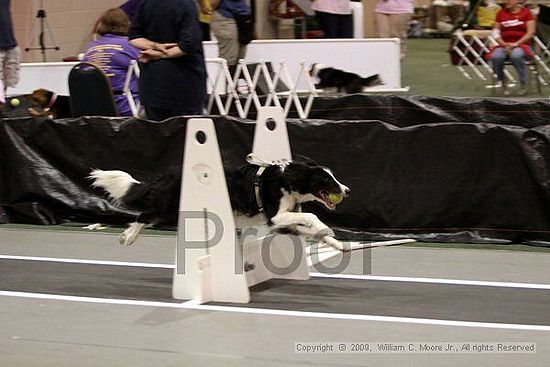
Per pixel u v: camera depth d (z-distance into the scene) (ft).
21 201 34.91
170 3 33.40
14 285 26.02
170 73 33.88
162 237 32.09
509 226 30.17
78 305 23.89
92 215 34.30
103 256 29.50
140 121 33.32
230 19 52.70
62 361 19.54
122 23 42.14
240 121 31.99
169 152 33.06
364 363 19.06
